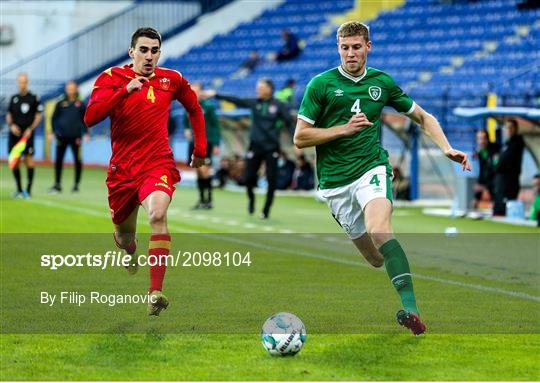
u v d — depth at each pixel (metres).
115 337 18.33
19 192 50.56
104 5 100.50
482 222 43.72
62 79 97.38
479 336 18.69
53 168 78.25
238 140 65.94
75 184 55.34
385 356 16.83
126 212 20.73
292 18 95.12
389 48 79.75
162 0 98.50
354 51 19.20
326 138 18.88
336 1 94.69
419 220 44.47
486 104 57.12
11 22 98.81
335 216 20.09
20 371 15.59
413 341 18.12
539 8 78.75
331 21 92.25
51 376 15.27
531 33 72.81
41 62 97.81
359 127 18.81
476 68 71.25
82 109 54.66
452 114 62.91
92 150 84.94
